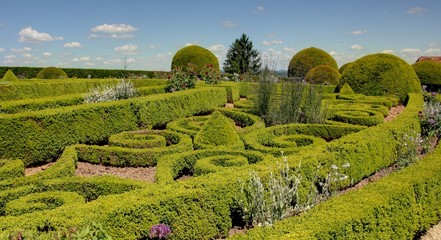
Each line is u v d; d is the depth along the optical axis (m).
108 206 4.09
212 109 15.83
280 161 5.93
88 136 9.37
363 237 4.18
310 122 11.82
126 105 10.54
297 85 12.21
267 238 3.45
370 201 4.51
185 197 4.50
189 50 30.23
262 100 12.72
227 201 4.87
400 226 4.88
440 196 5.86
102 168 7.78
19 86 15.41
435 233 5.64
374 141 7.67
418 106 13.02
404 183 5.20
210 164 6.43
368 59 20.52
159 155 7.80
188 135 9.28
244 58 51.88
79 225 3.75
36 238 3.40
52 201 5.05
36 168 8.20
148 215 4.21
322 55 31.03
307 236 3.52
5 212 5.09
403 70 19.61
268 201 5.10
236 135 8.36
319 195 5.58
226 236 4.86
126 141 8.48
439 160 6.49
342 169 6.59
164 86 16.84
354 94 19.08
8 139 7.86
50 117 8.48
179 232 4.47
